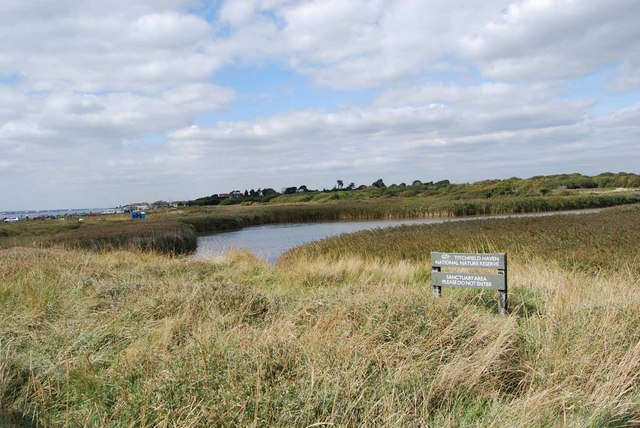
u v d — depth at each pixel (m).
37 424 3.38
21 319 5.50
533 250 12.71
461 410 3.56
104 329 5.23
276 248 25.06
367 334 4.79
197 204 94.50
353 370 3.77
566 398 3.62
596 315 5.22
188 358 4.05
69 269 8.98
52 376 4.04
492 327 4.93
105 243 21.27
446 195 70.38
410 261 12.77
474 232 18.28
